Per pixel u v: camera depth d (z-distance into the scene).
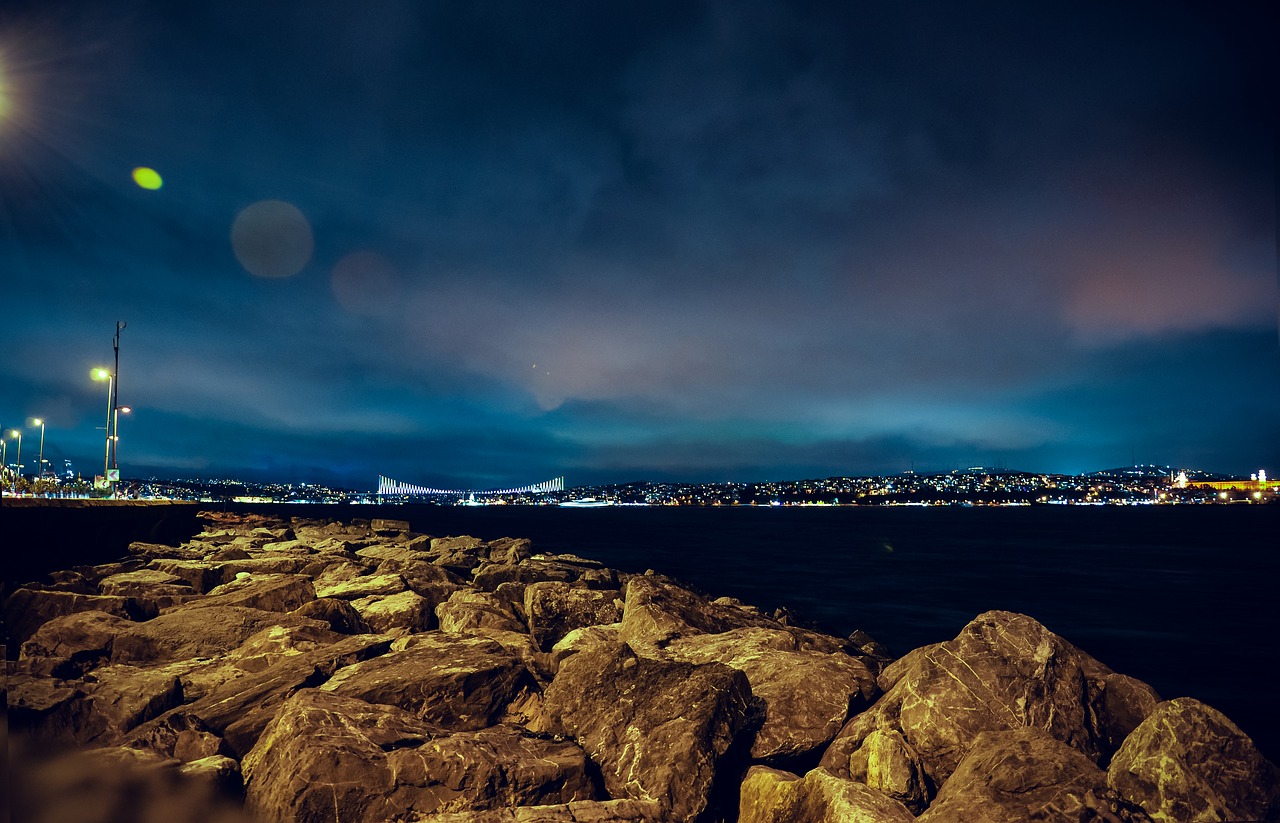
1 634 7.65
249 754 8.52
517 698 10.45
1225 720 7.48
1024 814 7.12
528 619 17.80
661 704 9.63
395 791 7.42
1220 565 59.69
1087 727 10.15
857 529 127.88
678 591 16.44
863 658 16.31
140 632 12.73
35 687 8.45
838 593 40.50
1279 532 117.12
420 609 16.41
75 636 12.37
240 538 38.66
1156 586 44.69
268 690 9.91
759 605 35.16
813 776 8.16
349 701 8.75
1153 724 7.67
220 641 13.01
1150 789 7.28
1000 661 10.28
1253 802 7.04
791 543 85.81
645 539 92.25
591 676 10.33
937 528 133.62
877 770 8.97
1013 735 8.50
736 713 9.70
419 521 146.25
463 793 7.54
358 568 22.95
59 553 23.09
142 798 6.81
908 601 37.59
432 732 8.59
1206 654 25.44
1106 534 111.75
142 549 28.16
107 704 8.73
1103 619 32.84
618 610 17.97
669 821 7.69
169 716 8.86
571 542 84.69
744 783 9.02
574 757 8.49
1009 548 79.38
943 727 9.55
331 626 13.98
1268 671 22.91
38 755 6.79
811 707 10.39
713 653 12.89
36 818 6.32
